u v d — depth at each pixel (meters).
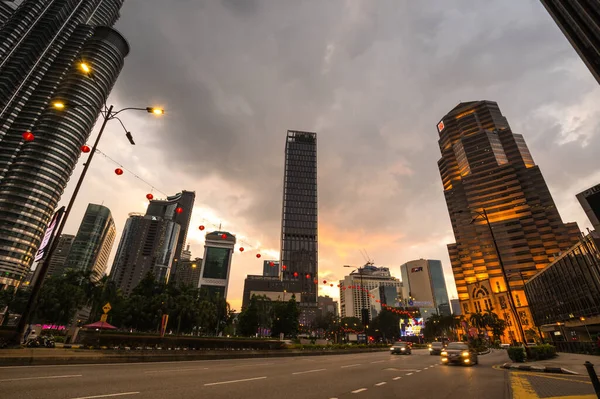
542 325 58.59
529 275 106.38
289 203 195.25
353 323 139.62
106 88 137.88
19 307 72.00
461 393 9.35
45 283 69.88
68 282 75.31
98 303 77.56
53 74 133.38
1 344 12.62
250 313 100.19
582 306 41.59
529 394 9.11
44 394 7.09
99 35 144.38
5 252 104.81
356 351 39.84
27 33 133.00
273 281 180.00
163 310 69.44
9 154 118.38
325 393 8.65
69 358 13.24
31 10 135.88
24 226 109.62
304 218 192.38
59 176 120.00
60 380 8.87
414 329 136.38
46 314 63.75
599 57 42.41
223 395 7.82
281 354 27.20
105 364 13.91
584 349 31.78
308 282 178.75
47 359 12.44
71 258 192.12
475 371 16.00
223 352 21.75
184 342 23.86
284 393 8.41
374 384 10.66
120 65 146.12
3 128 120.69
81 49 140.50
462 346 20.58
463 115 150.12
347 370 15.09
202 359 19.66
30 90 129.12
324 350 32.56
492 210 120.81
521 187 120.38
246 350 24.17
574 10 45.53
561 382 11.65
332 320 137.50
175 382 9.49
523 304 102.69
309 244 186.75
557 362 20.31
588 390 9.59
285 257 182.62
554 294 50.88
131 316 68.75
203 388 8.65
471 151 133.25
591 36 42.84
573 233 108.81
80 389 7.79
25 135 15.58
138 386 8.55
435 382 11.63
